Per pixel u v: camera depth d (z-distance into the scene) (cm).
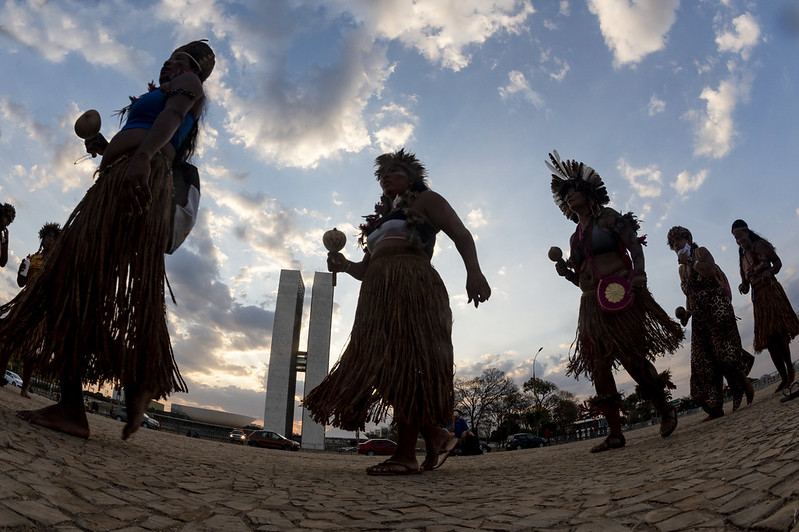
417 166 332
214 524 125
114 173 229
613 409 396
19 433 176
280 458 501
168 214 238
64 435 211
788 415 245
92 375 229
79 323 207
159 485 162
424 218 309
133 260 221
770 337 495
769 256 504
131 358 215
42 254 450
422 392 269
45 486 122
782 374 503
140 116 250
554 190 446
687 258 480
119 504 125
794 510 100
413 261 299
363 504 172
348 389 271
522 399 5962
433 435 326
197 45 277
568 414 6047
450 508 162
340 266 340
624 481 182
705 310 461
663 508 127
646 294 388
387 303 285
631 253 389
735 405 461
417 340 276
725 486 135
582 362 412
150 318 223
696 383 464
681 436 344
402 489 215
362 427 280
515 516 142
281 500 167
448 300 299
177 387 239
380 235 314
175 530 116
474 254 304
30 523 96
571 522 129
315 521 139
